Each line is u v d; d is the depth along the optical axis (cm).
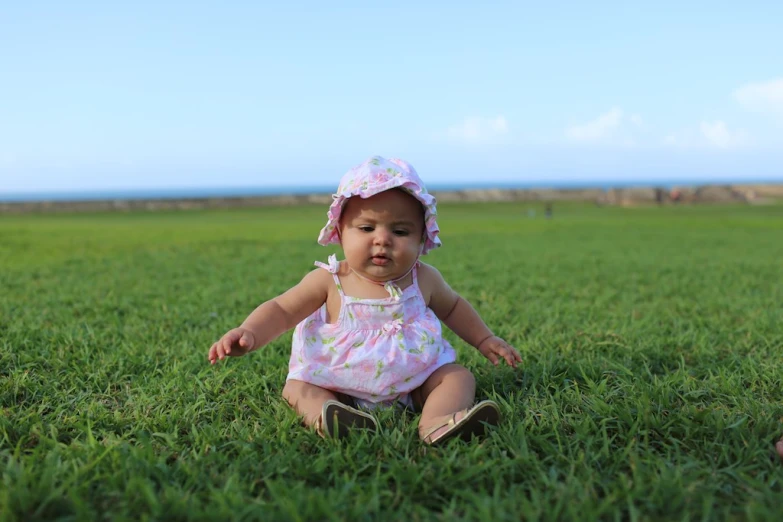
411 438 224
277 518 163
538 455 213
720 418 229
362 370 250
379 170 252
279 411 250
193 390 281
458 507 177
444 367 260
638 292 641
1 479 183
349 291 261
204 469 198
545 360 327
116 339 392
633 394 266
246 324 252
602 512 169
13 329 402
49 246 1168
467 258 991
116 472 187
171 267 851
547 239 1434
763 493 179
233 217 2706
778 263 919
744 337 407
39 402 268
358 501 175
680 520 167
